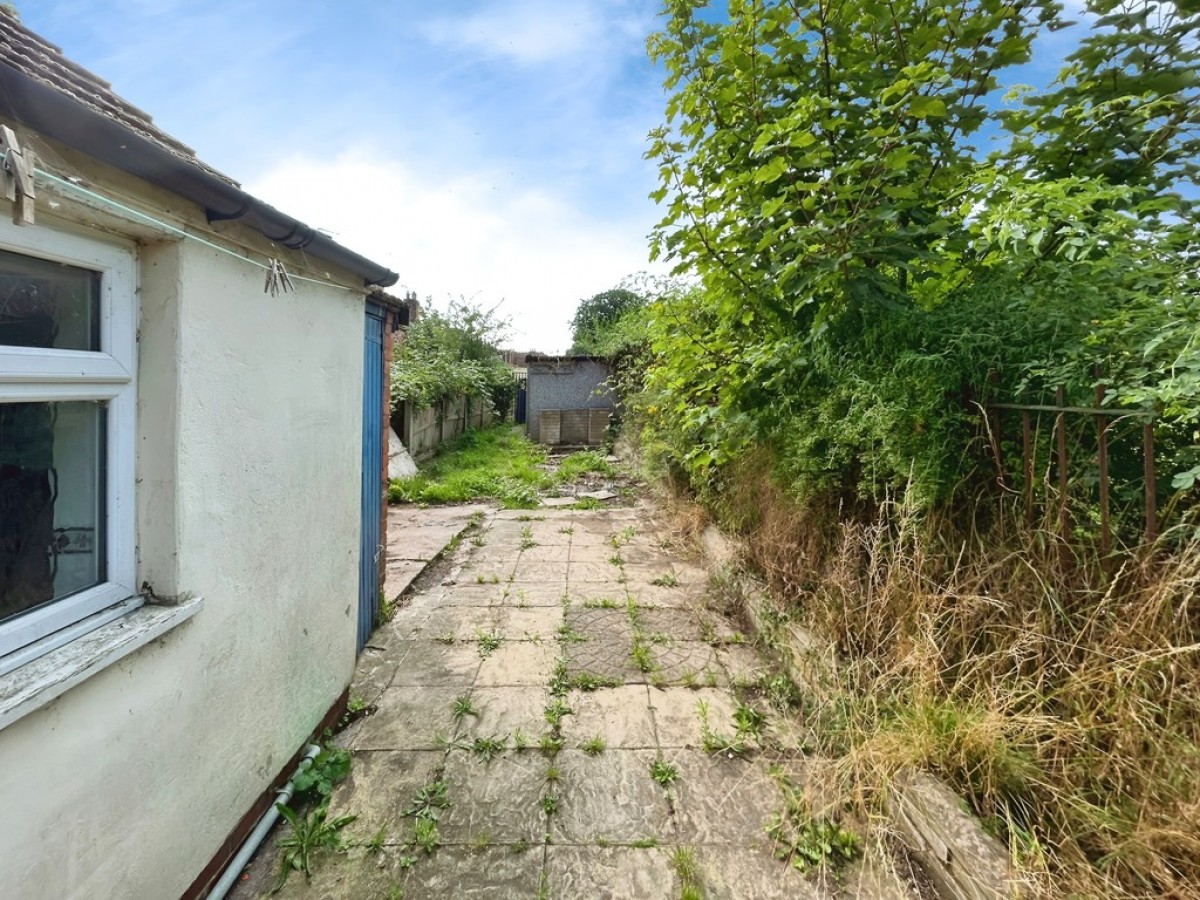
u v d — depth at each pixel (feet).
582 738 7.68
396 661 9.85
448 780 6.86
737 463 13.80
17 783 3.41
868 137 8.32
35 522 4.02
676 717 8.17
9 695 3.29
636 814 6.31
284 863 5.63
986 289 7.50
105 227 4.30
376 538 11.02
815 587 9.68
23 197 3.19
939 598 6.67
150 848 4.54
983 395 6.92
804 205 8.52
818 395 9.81
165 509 4.84
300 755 7.04
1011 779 5.20
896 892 5.31
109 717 4.12
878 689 6.89
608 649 10.31
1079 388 5.90
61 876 3.73
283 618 6.68
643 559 15.89
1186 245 6.56
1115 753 4.63
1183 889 3.89
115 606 4.60
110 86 6.15
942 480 7.18
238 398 5.73
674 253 10.45
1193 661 4.55
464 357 47.09
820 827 5.94
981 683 5.95
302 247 6.58
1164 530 5.27
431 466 30.71
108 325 4.50
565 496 25.05
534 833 6.05
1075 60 8.04
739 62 9.12
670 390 14.37
